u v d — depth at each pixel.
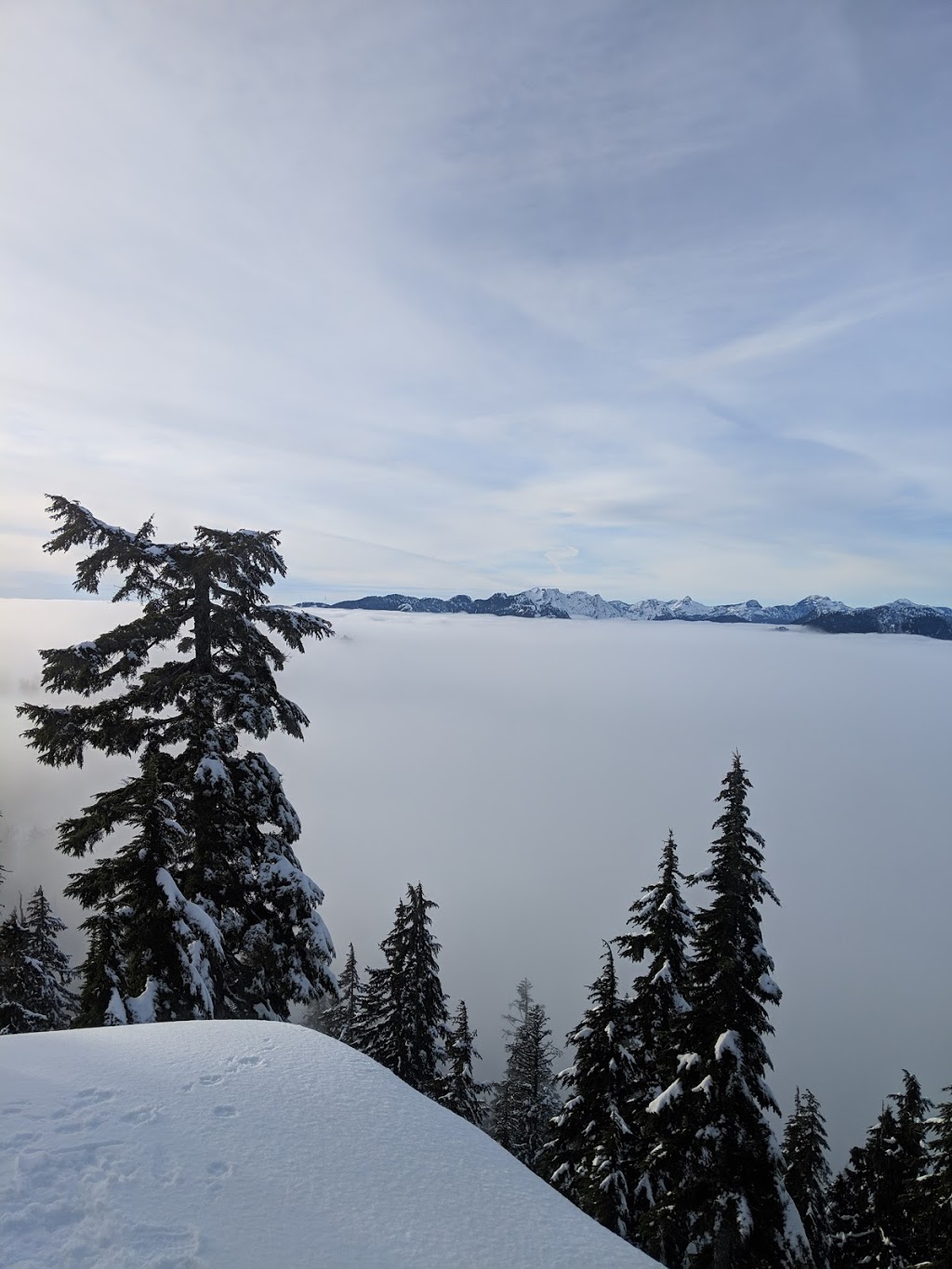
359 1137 4.73
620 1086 14.48
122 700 11.76
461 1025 21.55
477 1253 3.73
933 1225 12.24
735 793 11.64
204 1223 3.68
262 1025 6.57
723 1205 10.19
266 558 12.36
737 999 11.18
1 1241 3.40
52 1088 5.05
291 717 12.77
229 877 12.31
